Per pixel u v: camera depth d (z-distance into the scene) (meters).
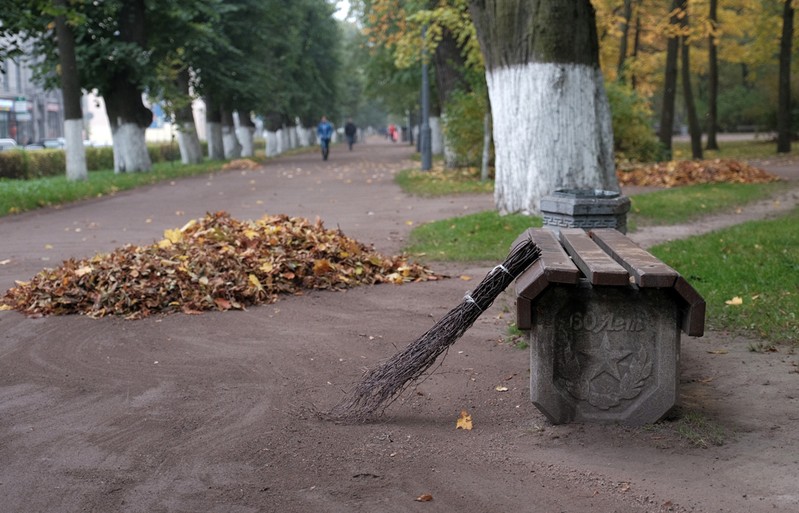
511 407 5.08
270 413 5.08
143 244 12.91
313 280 8.80
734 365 5.73
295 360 6.25
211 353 6.48
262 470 4.23
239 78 40.12
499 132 14.16
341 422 4.92
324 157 43.03
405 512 3.72
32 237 14.05
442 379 5.68
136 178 27.36
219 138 44.34
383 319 7.52
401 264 9.70
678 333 4.54
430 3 24.58
